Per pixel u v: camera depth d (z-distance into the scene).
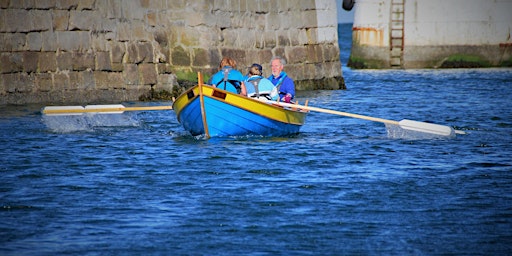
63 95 71.62
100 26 74.75
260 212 34.00
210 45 83.06
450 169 43.19
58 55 71.38
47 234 30.73
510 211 34.44
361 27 167.62
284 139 53.03
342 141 52.62
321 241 30.28
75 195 36.59
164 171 41.91
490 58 164.12
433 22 162.50
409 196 36.91
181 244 29.81
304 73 98.62
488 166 44.16
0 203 34.94
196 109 51.47
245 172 41.69
